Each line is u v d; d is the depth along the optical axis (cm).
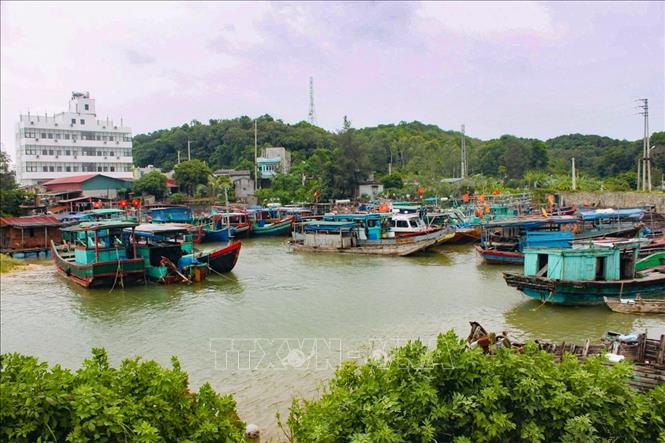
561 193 6850
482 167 11488
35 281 3406
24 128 8606
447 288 2894
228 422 846
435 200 7400
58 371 730
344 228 4450
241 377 1614
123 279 3173
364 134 13725
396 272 3456
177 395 815
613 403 758
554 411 743
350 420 760
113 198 7888
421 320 2231
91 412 665
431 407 754
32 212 6022
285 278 3328
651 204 5538
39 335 2172
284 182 9012
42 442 651
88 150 9212
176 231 3416
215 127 12238
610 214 4050
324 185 8656
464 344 818
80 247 3256
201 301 2722
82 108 9312
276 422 1296
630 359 1308
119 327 2258
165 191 8231
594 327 2061
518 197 7094
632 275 2480
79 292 3020
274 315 2372
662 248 3133
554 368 800
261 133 11556
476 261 3862
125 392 775
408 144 12188
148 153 12138
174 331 2167
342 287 2994
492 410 749
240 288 3038
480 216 5397
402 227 4725
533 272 2533
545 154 11138
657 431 752
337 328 2128
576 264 2375
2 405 635
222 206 7538
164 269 3183
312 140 11556
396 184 9362
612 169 9381
